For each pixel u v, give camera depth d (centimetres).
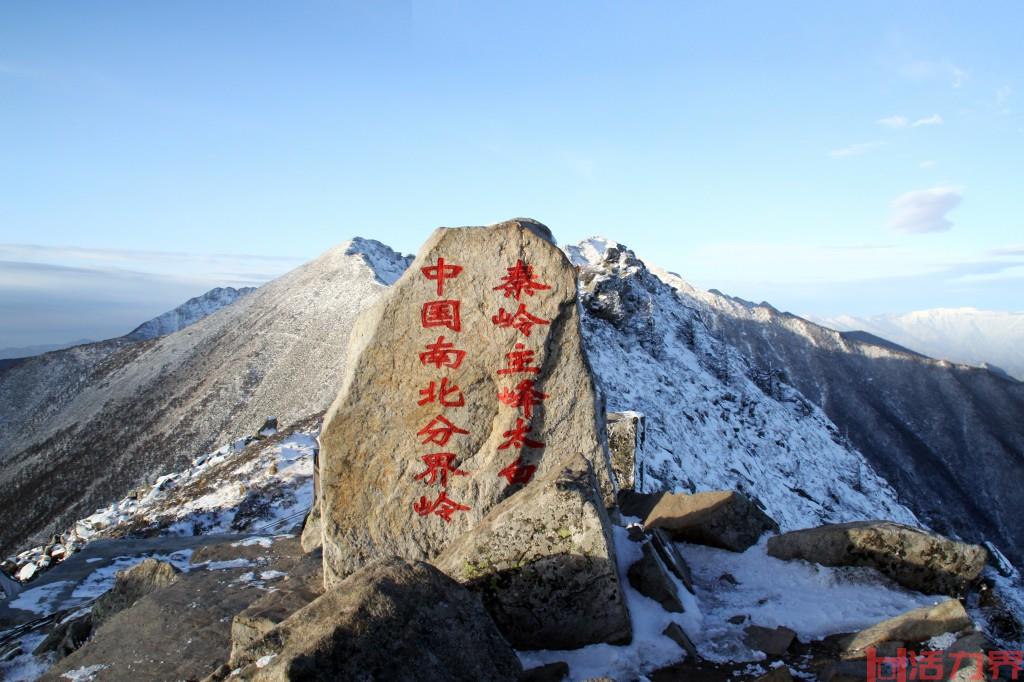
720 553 753
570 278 664
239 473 2688
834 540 679
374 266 11938
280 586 684
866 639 522
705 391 5188
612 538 609
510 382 665
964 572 627
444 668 409
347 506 640
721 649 541
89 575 1231
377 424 643
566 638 537
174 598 699
